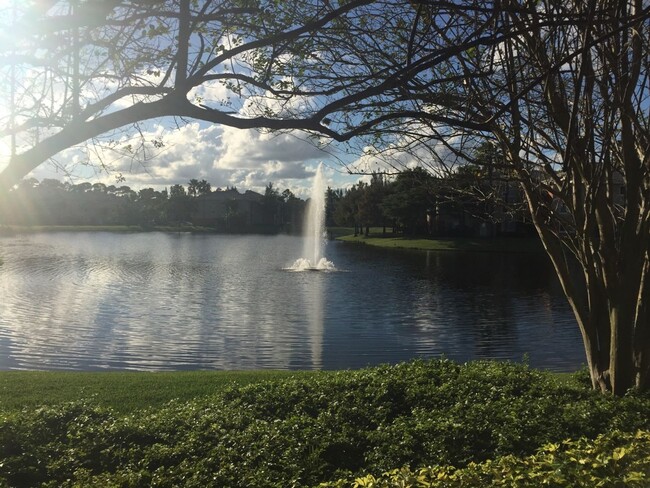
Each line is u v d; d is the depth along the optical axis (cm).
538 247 6047
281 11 473
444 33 468
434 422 644
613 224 816
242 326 1889
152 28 480
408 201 6875
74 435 632
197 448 605
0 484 520
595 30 537
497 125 599
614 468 406
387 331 1812
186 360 1439
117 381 1004
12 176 356
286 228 12656
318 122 391
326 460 586
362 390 800
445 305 2372
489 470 428
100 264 4209
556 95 686
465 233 7394
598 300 862
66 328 1853
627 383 805
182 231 11669
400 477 421
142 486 524
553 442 590
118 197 12488
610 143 718
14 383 983
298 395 784
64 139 364
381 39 488
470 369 915
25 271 3697
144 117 378
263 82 448
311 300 2498
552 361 1427
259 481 520
